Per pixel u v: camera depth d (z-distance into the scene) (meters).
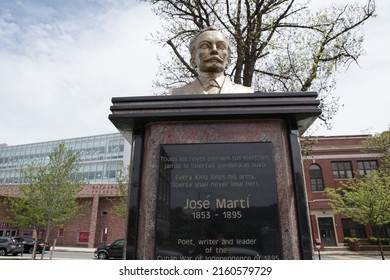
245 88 3.78
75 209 17.39
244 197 2.60
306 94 2.84
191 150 2.79
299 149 2.79
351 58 9.74
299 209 2.59
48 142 41.41
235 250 2.47
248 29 9.89
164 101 2.87
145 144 2.94
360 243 23.59
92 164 36.47
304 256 2.47
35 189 15.62
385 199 16.02
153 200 2.67
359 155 26.20
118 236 29.19
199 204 2.60
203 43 3.72
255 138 2.83
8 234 31.17
